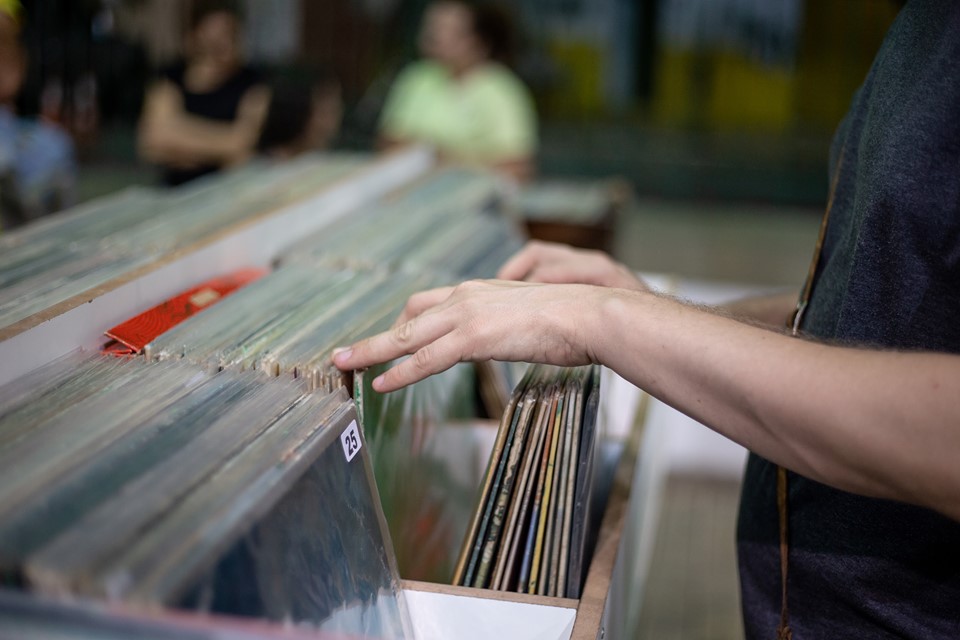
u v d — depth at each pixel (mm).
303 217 1434
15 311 823
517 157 3365
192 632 454
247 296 1025
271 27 3488
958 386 551
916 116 727
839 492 798
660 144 5879
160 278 1004
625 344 678
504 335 728
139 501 564
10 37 1788
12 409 700
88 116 2367
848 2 5184
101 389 748
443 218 1515
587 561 963
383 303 1024
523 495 796
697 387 646
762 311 1078
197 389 757
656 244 5445
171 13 2850
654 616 2227
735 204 6004
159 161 2971
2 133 1847
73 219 1288
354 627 676
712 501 2793
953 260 721
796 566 847
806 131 5676
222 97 2945
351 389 812
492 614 765
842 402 581
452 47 3342
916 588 773
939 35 741
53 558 494
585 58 5617
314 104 3188
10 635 468
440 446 1060
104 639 457
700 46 5535
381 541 773
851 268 776
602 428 1089
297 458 665
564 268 1063
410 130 3396
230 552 557
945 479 556
